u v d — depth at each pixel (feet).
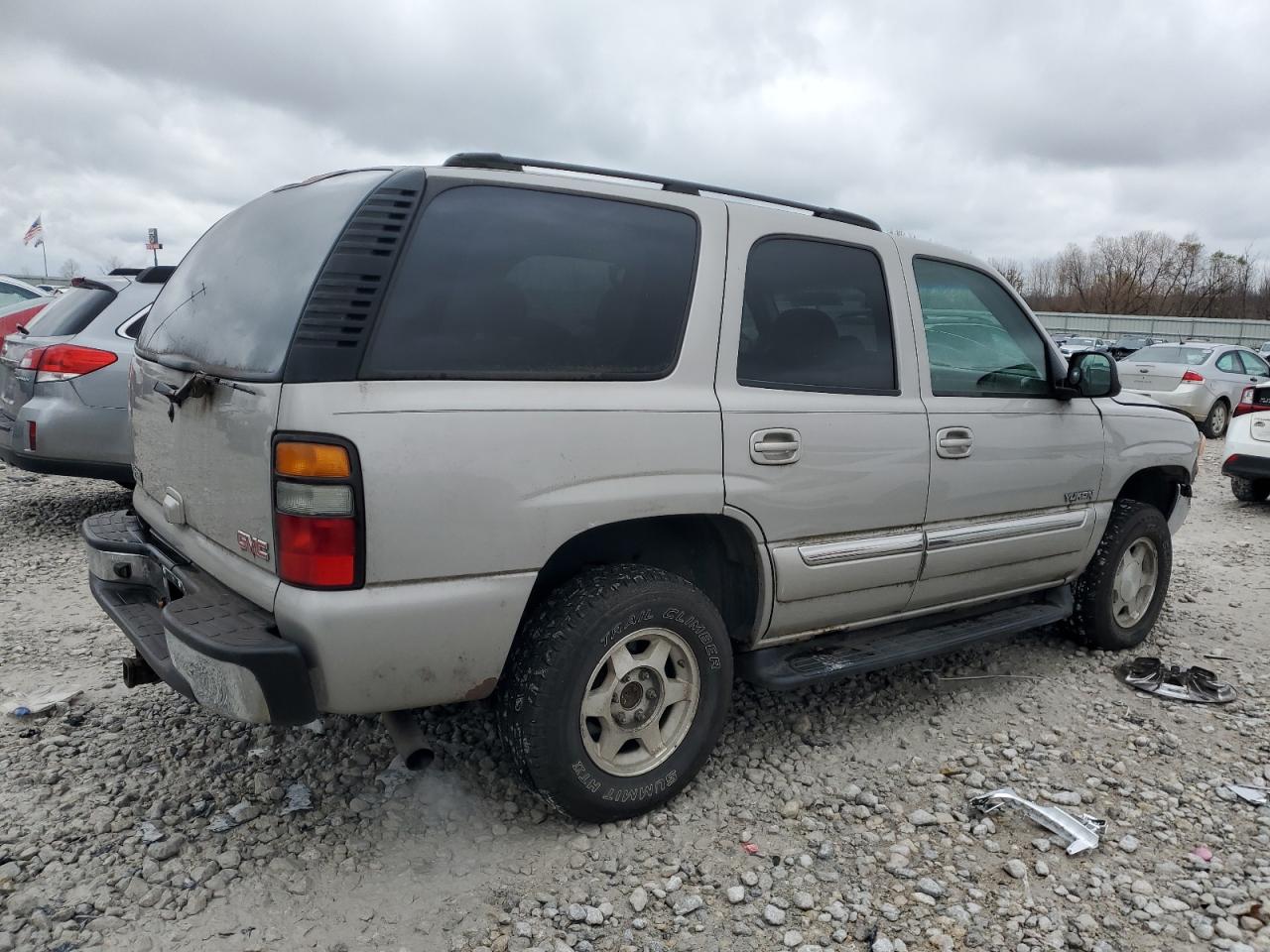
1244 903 8.87
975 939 8.31
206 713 12.10
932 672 14.35
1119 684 14.25
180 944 7.91
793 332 10.87
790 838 9.80
